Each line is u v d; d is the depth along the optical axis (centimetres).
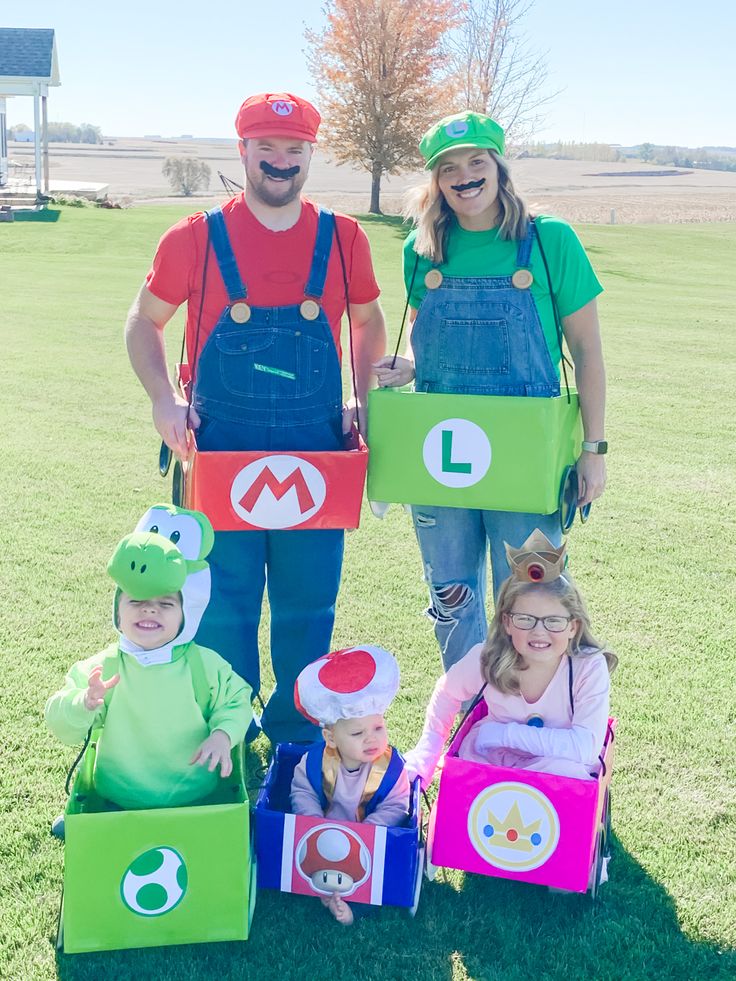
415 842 288
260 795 309
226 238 337
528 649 316
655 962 284
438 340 354
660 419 975
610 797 337
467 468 340
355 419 365
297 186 331
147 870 273
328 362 348
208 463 328
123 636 288
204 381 347
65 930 274
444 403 336
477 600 392
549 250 343
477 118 331
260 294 340
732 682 445
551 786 291
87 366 1123
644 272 2553
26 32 3453
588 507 383
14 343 1245
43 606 498
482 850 302
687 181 9725
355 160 4238
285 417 345
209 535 310
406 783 316
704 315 1784
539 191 7144
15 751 371
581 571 578
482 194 334
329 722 300
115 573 279
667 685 441
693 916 301
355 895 296
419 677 440
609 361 1288
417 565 580
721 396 1090
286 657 385
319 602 375
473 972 279
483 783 297
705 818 348
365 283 360
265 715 396
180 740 293
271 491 334
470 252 348
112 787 299
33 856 315
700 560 600
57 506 653
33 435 827
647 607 528
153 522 306
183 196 5738
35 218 3017
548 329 350
